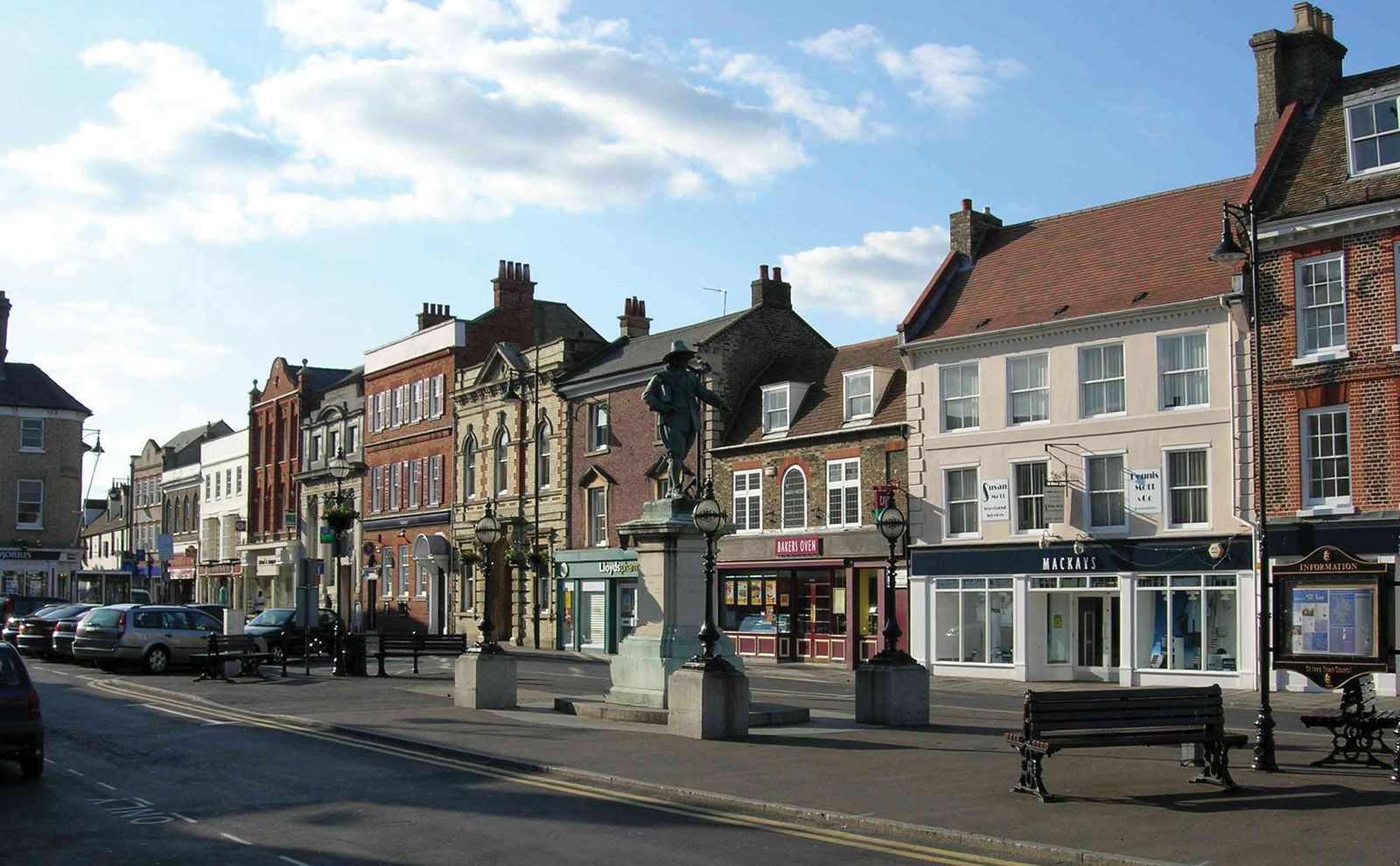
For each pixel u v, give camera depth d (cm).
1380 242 2877
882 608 3866
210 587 8156
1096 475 3400
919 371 3803
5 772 1583
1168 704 1346
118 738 1905
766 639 4234
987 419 3628
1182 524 3216
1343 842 1073
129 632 3288
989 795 1329
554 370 5262
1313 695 2905
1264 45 3306
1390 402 2842
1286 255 3034
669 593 2098
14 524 6675
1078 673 3453
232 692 2639
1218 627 3141
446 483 5981
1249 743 1745
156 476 9200
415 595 6144
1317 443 2975
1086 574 3369
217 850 1124
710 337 4591
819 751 1692
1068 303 3525
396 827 1218
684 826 1215
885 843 1128
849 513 4019
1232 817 1190
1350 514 2881
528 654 4691
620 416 4881
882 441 3916
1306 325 3002
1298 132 3234
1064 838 1104
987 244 4041
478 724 2002
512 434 5525
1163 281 3350
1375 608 1495
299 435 7344
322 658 3812
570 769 1530
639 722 2011
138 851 1124
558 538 5172
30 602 4581
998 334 3591
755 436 4391
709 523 1862
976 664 3594
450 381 5991
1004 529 3566
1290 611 1550
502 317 6106
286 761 1664
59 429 6856
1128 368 3341
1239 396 3102
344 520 3569
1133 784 1387
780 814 1264
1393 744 1775
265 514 7612
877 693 2027
